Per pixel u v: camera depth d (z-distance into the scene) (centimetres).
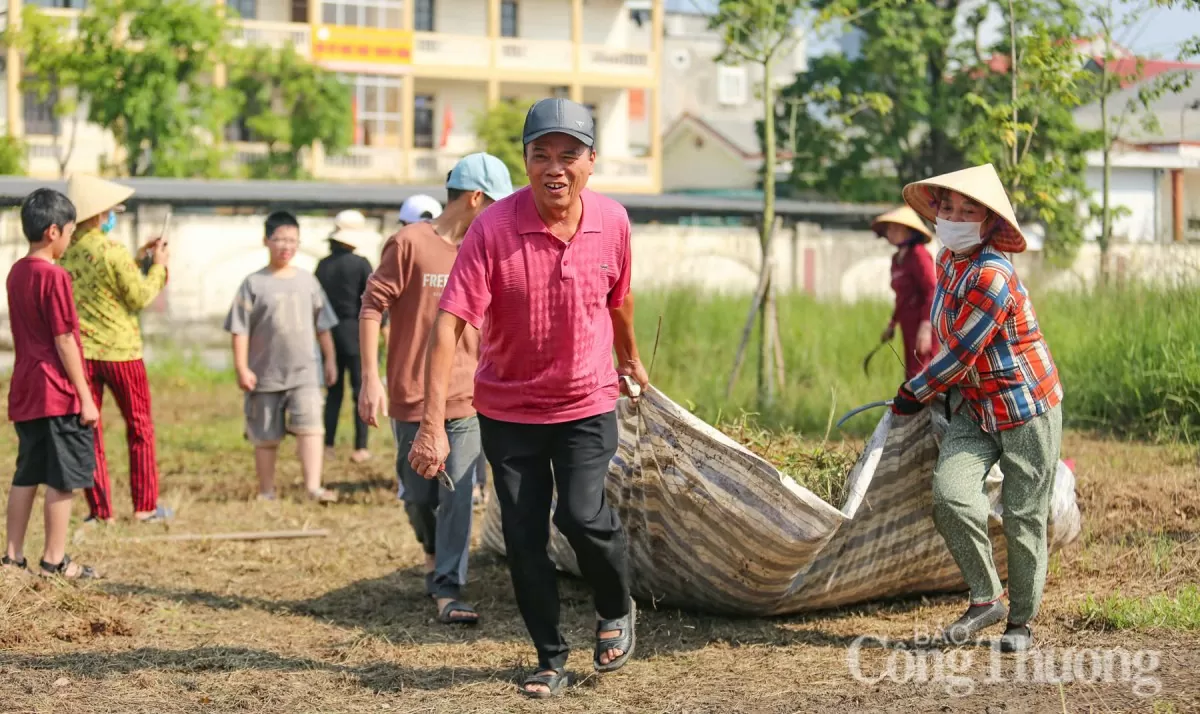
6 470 1042
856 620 587
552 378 471
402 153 3688
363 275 1135
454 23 3869
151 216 1945
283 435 941
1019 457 516
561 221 464
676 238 2356
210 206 2044
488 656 546
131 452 836
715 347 1557
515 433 481
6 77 3269
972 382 520
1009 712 438
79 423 667
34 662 530
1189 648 505
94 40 2825
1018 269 2033
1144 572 634
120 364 812
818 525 516
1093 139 1653
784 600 570
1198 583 610
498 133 3434
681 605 601
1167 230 2012
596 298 472
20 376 662
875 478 558
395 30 3694
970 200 512
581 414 475
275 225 920
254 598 655
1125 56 1277
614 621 501
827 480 564
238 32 2972
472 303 462
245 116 3325
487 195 616
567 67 3928
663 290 1722
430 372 468
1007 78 2102
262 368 927
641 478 554
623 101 4088
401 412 619
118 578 686
